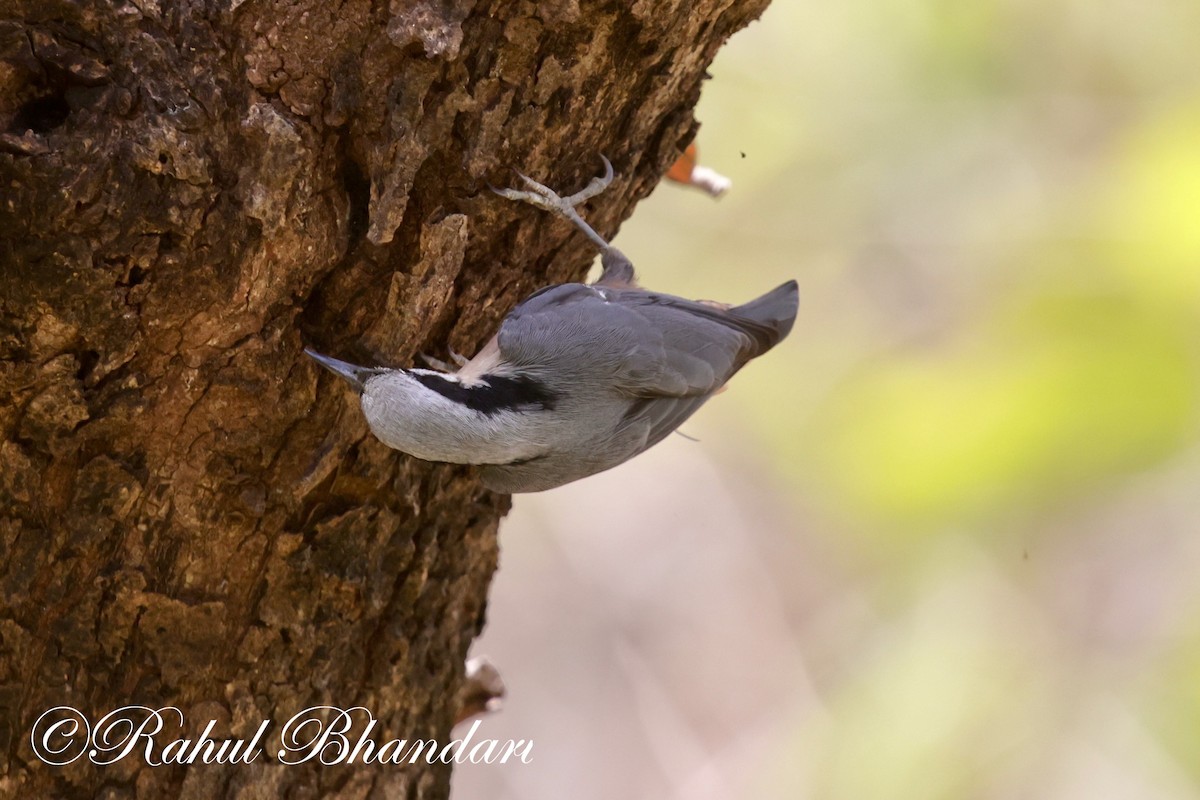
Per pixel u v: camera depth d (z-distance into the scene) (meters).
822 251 20.02
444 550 9.20
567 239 9.02
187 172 7.18
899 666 16.80
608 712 20.44
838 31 19.28
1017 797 16.27
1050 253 17.77
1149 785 16.41
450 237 7.90
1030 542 16.84
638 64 8.12
